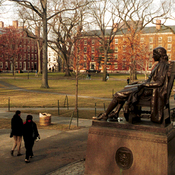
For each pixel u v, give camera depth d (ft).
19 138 30.66
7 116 60.54
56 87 137.28
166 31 264.31
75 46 73.56
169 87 19.07
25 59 302.45
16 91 116.06
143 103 19.61
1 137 39.83
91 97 100.32
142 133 18.54
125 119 21.54
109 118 21.68
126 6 164.25
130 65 126.11
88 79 193.36
